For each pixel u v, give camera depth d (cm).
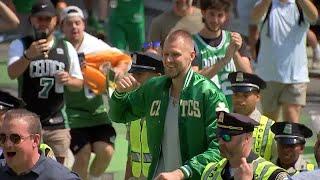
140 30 3494
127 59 2591
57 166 1770
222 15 2430
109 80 2517
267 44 2961
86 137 2545
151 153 2000
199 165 1886
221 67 2369
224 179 1794
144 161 2208
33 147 1753
